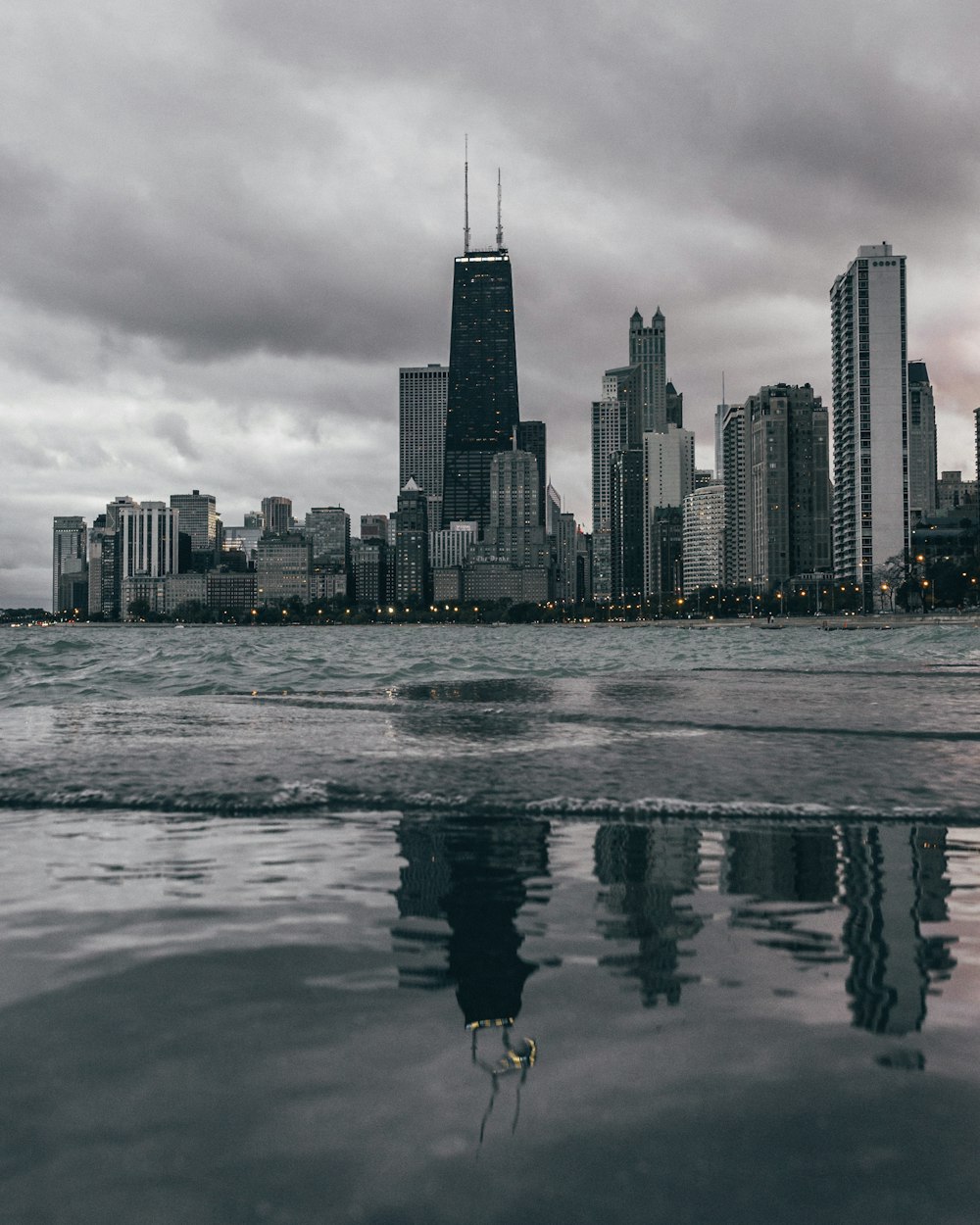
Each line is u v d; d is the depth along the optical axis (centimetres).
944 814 902
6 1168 308
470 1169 304
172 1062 382
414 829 855
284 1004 442
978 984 468
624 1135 326
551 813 920
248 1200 289
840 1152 314
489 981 475
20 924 572
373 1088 359
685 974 484
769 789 1040
